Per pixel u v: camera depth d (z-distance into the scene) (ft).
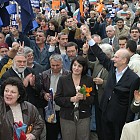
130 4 84.48
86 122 22.86
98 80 24.35
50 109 23.35
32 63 25.44
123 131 13.94
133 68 23.94
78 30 35.01
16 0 26.73
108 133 23.17
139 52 26.99
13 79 17.84
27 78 22.79
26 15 27.09
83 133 22.88
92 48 24.90
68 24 35.24
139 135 13.71
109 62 24.40
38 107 23.72
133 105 20.02
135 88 21.47
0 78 23.17
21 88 17.85
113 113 22.34
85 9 62.80
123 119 22.26
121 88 21.99
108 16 58.59
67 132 22.77
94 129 27.40
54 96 22.88
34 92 23.35
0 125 13.26
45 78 24.04
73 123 22.71
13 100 17.63
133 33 33.94
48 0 70.90
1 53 28.84
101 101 23.27
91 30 46.75
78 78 22.77
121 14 55.11
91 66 26.35
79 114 22.66
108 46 26.55
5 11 29.86
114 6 68.44
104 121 23.03
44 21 42.34
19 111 17.94
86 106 22.79
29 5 27.02
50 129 24.76
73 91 22.50
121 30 41.63
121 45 29.45
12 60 25.12
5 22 30.12
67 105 22.41
